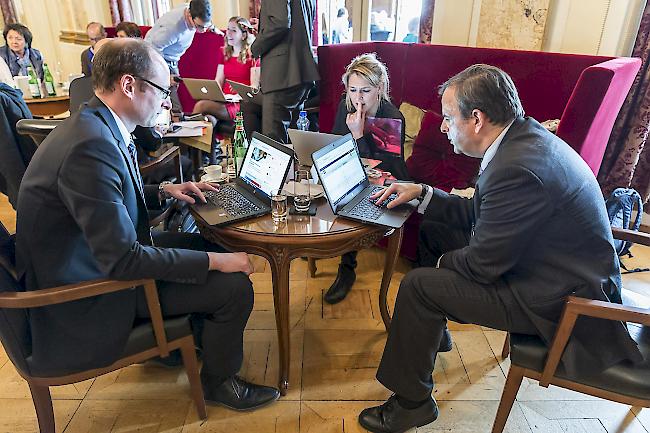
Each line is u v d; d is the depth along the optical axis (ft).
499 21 9.15
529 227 3.86
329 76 10.19
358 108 6.90
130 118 4.33
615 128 8.61
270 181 5.12
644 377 3.79
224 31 12.85
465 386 5.51
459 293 4.27
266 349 6.10
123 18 14.85
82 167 3.62
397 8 11.51
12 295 3.58
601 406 5.24
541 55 7.72
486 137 4.43
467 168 7.59
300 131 5.95
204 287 4.44
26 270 3.88
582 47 8.44
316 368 5.77
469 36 9.68
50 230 3.79
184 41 11.41
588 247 3.97
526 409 5.19
